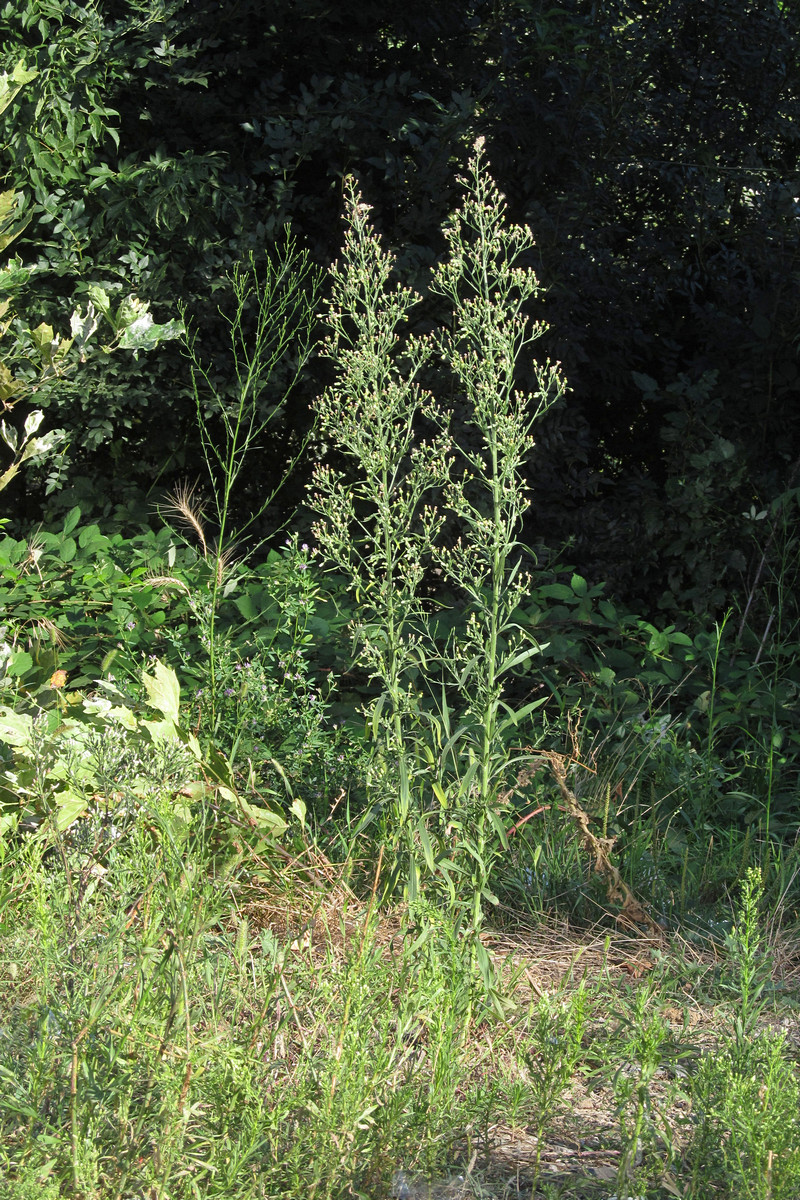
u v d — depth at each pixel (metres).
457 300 2.93
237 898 3.20
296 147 6.39
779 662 5.43
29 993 2.60
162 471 7.14
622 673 5.15
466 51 6.98
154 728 3.36
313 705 4.04
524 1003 2.88
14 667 4.02
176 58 6.48
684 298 7.26
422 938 2.53
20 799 3.28
